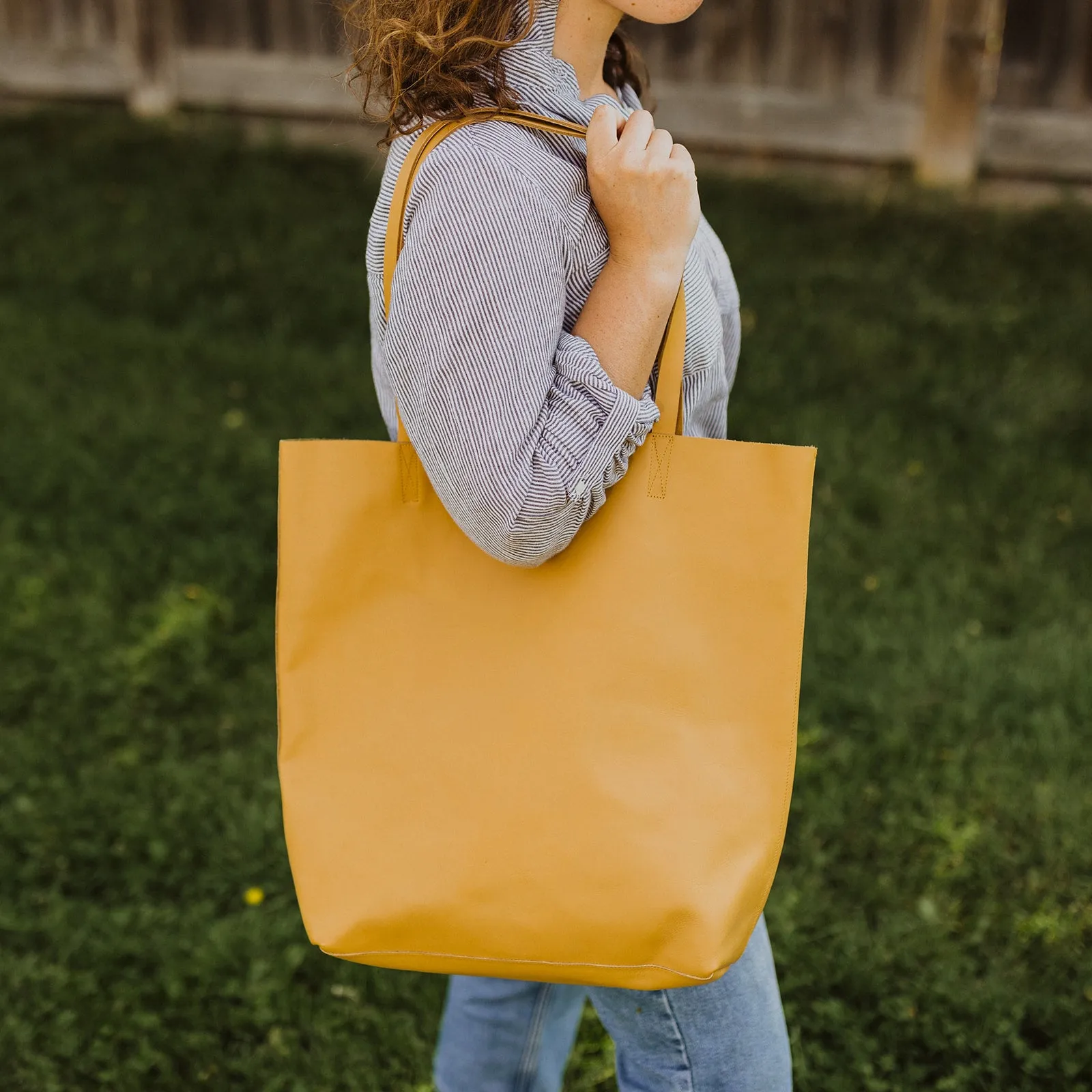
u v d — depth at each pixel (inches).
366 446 51.4
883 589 134.2
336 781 52.3
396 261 46.9
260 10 270.8
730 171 257.6
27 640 127.4
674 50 254.2
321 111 273.4
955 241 224.5
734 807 49.7
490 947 50.9
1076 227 226.2
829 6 243.6
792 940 92.7
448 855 50.8
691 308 51.4
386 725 51.7
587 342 46.5
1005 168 246.4
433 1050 86.7
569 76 49.4
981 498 150.0
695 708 49.7
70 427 165.5
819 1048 85.7
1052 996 87.8
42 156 261.7
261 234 229.3
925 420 169.3
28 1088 85.1
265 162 258.1
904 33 242.2
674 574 49.5
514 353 43.6
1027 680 118.3
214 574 138.6
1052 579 135.0
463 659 50.9
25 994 91.0
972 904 97.5
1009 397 172.1
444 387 43.9
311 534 52.1
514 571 50.4
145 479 155.6
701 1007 54.6
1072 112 239.3
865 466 155.5
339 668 52.4
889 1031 86.9
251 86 276.5
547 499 43.8
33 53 288.2
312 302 205.8
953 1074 84.4
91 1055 86.6
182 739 117.4
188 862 102.7
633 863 49.3
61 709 118.6
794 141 254.7
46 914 98.0
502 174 44.5
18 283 212.5
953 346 188.9
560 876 49.9
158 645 127.2
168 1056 87.0
